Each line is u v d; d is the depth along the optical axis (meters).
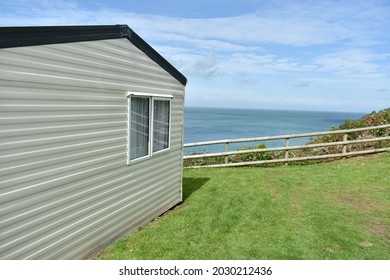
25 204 2.36
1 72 2.11
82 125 2.93
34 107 2.39
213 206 4.90
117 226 3.61
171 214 4.67
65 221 2.79
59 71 2.62
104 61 3.20
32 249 2.44
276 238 3.59
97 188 3.21
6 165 2.18
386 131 8.78
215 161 8.67
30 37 2.31
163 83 4.51
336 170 7.09
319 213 4.38
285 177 6.73
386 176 6.28
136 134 3.93
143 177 4.13
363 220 4.07
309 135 8.10
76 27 2.77
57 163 2.65
